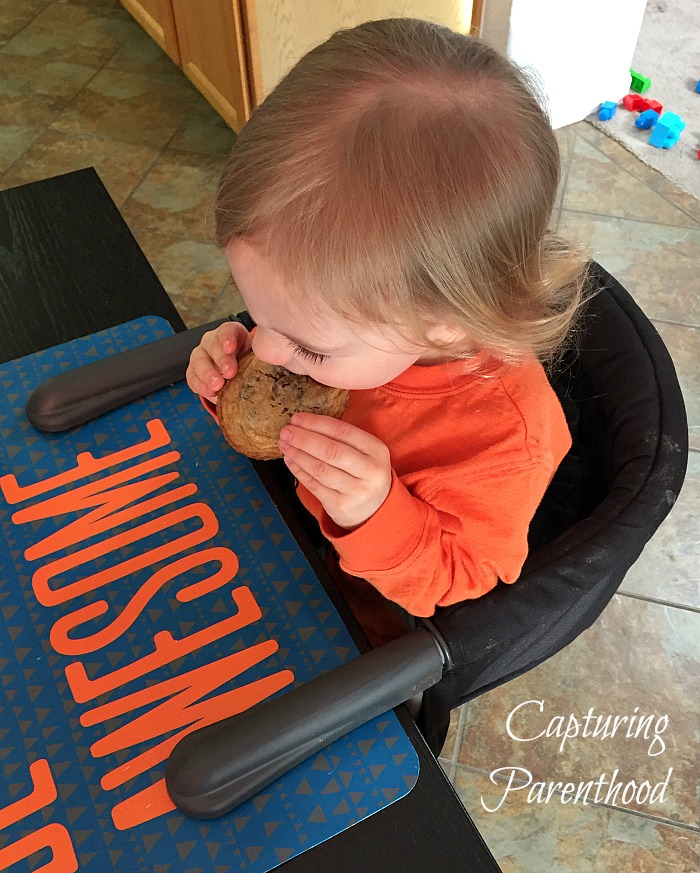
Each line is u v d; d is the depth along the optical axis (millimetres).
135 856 535
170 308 860
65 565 686
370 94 488
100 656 631
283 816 548
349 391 653
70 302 858
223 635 644
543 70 1938
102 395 773
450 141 477
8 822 550
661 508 634
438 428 648
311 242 481
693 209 1896
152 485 741
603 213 1876
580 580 615
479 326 542
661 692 1204
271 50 1771
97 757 579
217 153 2062
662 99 2160
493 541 632
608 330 723
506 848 1071
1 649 633
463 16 1862
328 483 592
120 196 1951
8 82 2271
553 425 689
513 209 509
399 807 553
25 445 766
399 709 598
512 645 635
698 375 1585
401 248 482
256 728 544
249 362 644
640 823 1088
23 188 948
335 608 661
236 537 706
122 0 2451
